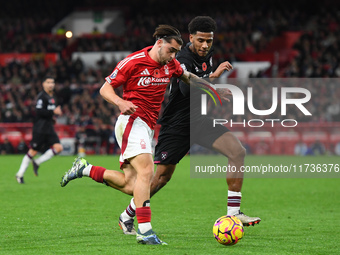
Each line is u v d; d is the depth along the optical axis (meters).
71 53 54.56
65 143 38.56
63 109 43.31
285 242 8.73
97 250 7.88
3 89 46.69
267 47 52.59
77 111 41.78
